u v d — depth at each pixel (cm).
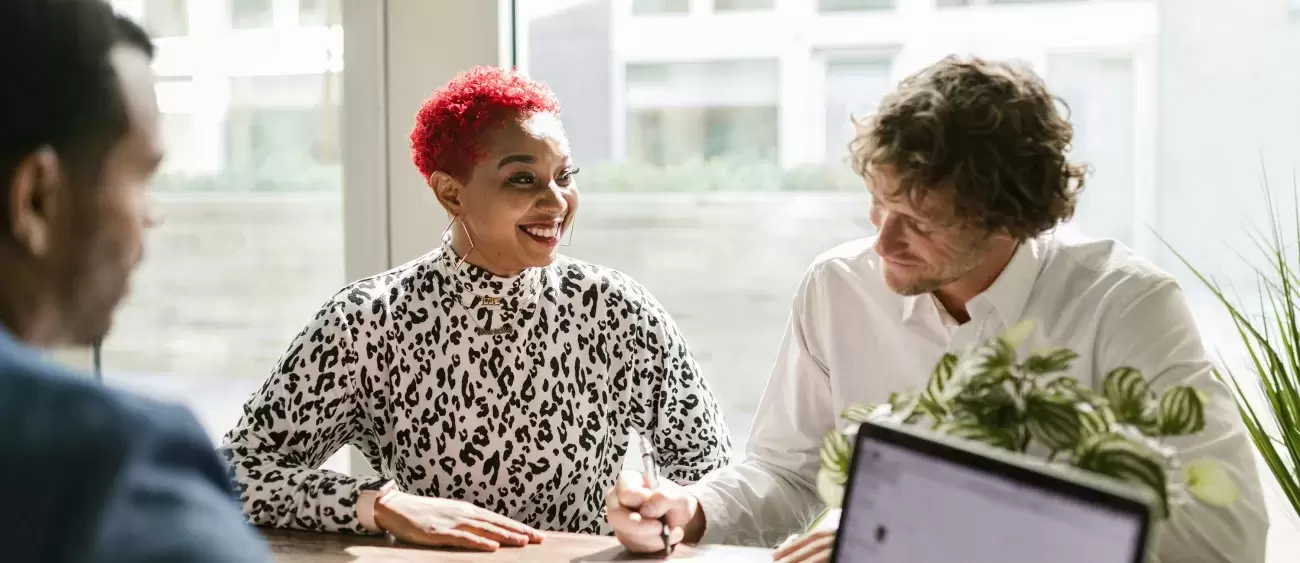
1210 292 209
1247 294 206
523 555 137
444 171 166
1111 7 211
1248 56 206
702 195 249
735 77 238
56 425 51
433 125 166
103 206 63
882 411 99
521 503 172
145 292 262
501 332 169
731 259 254
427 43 230
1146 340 127
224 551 50
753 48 236
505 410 170
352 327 167
